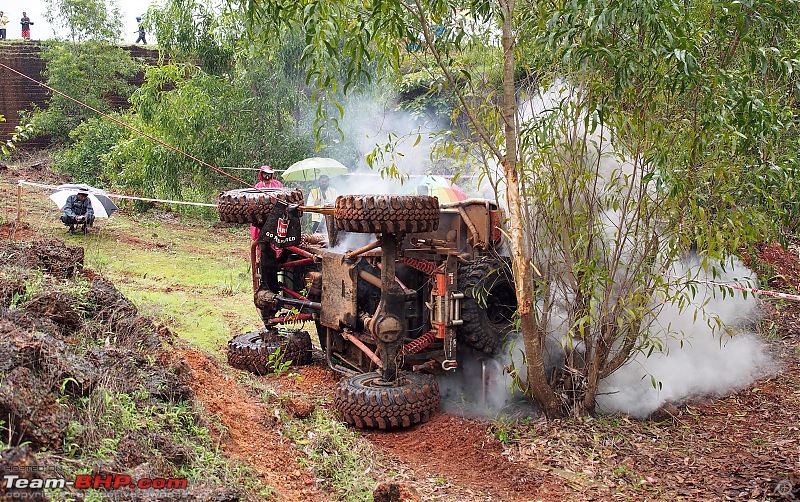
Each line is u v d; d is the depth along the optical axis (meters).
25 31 33.00
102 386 4.08
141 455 3.71
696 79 4.91
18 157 24.00
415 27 5.43
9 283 4.94
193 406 4.73
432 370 6.73
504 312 6.61
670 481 4.92
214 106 16.81
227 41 16.44
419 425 6.02
